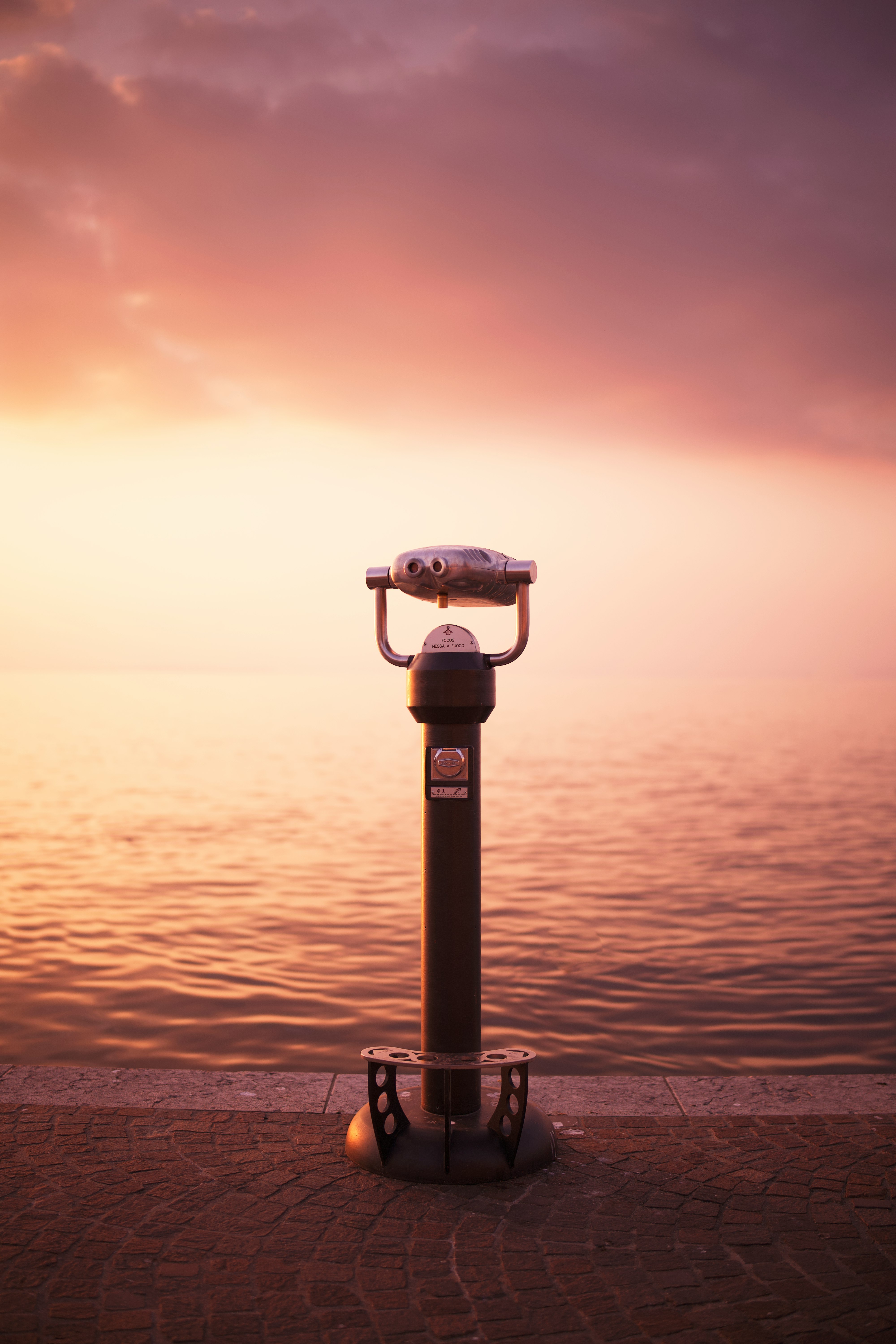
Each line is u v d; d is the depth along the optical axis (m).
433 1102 2.89
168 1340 1.96
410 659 2.98
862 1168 2.72
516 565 2.91
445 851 2.87
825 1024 9.54
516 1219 2.45
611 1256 2.28
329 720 93.31
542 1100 3.19
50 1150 2.78
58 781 37.25
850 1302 2.10
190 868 18.52
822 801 30.53
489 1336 1.98
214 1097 3.17
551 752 52.97
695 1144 2.88
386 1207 2.51
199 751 54.06
